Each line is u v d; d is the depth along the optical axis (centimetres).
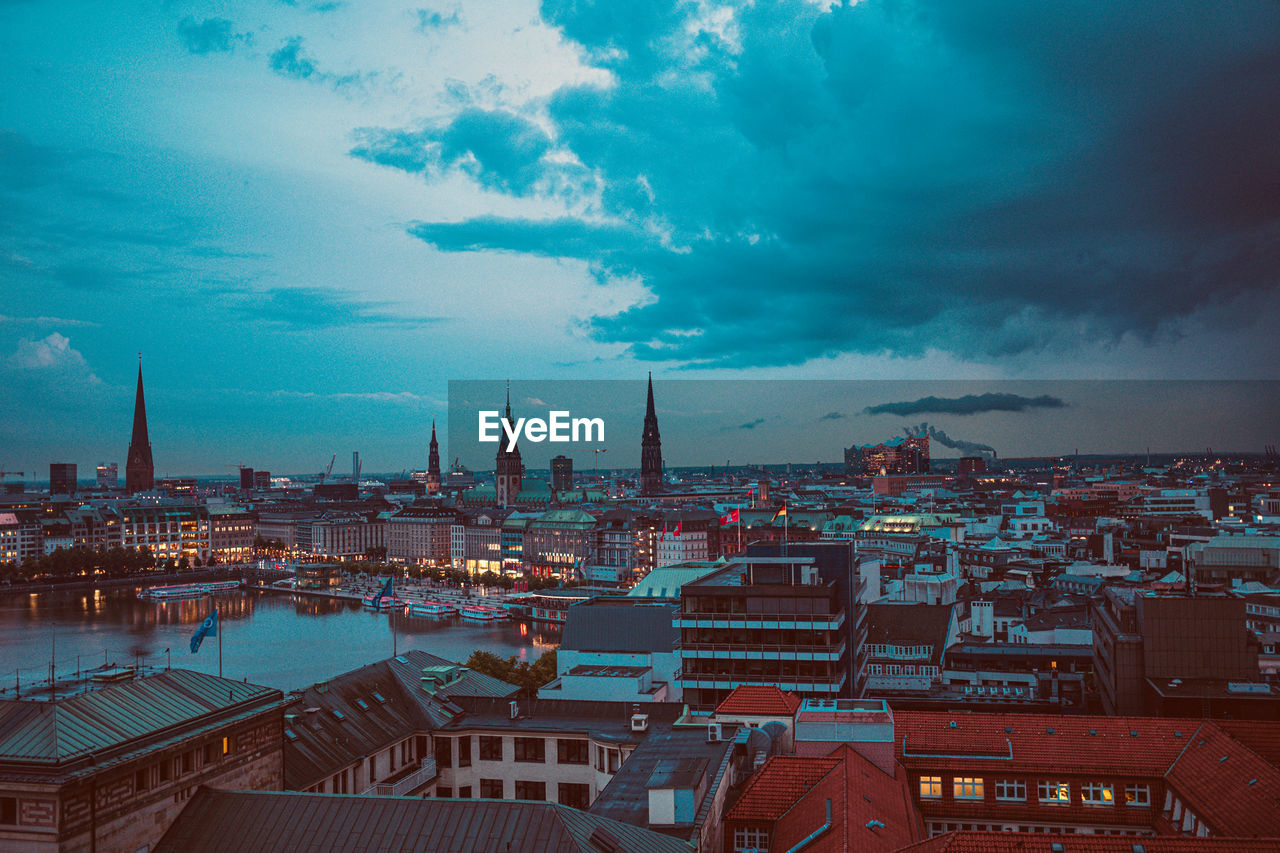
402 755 12619
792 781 9750
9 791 7162
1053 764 10644
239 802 7856
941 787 10788
